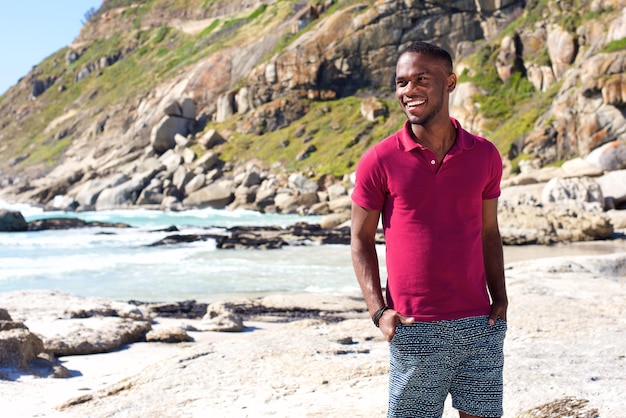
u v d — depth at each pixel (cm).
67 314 1025
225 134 6444
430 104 273
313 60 6475
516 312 788
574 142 3928
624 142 3622
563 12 5038
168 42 9281
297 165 5591
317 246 2608
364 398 510
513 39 5191
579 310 799
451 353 278
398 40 6356
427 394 284
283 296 1351
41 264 2022
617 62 3831
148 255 2284
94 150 7256
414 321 275
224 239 2639
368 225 286
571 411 456
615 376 529
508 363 574
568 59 4791
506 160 4191
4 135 9175
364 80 6469
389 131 5531
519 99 4944
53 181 6850
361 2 6719
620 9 4678
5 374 679
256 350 655
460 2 6219
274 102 6419
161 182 5728
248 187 5425
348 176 5103
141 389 558
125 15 10538
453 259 276
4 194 6850
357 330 755
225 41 7962
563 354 604
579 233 2598
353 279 1736
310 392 530
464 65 5378
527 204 3169
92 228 3391
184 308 1277
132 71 8994
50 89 9856
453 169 274
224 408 501
